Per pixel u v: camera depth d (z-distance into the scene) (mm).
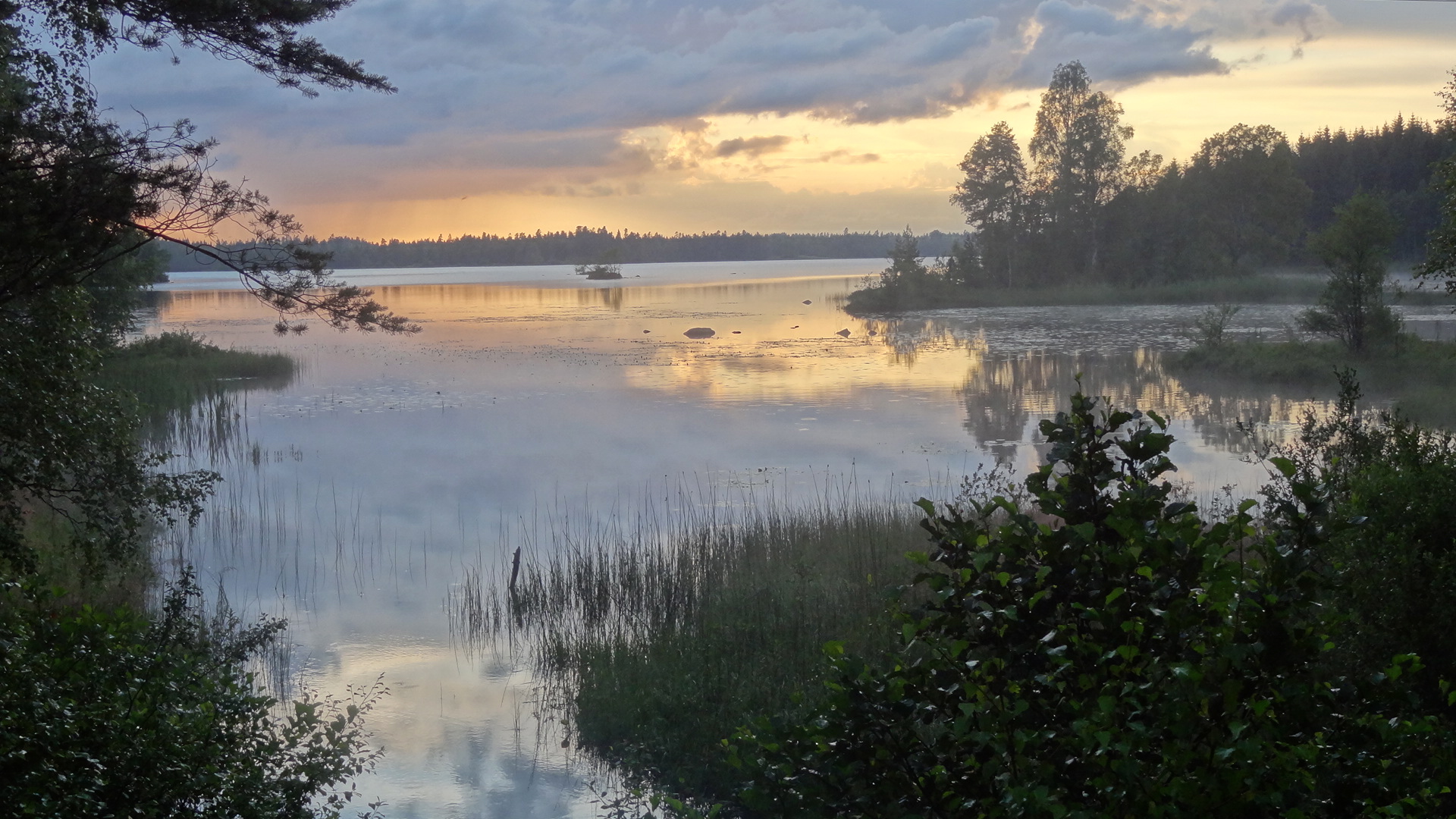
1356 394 10258
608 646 10961
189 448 22531
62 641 6387
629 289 98750
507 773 8844
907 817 3357
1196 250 66562
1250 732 3137
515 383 31828
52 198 6891
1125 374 31734
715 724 9055
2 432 8984
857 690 3502
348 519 16797
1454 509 7211
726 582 12266
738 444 21922
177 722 6164
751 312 62250
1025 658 3613
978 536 3754
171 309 72562
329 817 7055
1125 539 3574
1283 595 3324
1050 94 69188
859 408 26141
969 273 71562
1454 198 14688
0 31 7934
